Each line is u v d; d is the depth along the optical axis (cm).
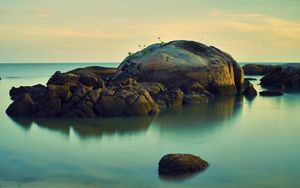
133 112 3378
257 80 8494
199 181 1764
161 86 4291
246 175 1856
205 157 2141
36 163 2041
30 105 3466
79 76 3644
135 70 4978
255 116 3541
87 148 2323
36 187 1705
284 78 6838
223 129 2909
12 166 1994
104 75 6406
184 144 2428
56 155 2183
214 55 5341
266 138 2627
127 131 2775
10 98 4934
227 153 2228
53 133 2717
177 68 4875
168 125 3009
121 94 3403
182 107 3972
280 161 2084
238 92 5528
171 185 1722
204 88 4959
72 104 3341
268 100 4762
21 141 2502
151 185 1720
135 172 1889
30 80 8912
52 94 3384
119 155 2175
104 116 3325
